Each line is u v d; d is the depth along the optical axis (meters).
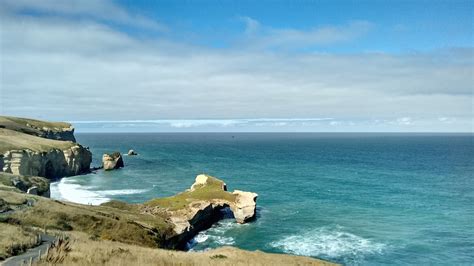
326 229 60.22
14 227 31.92
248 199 64.75
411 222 64.31
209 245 53.44
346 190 95.56
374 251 50.22
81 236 34.41
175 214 56.75
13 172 89.12
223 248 39.75
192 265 25.83
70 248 25.64
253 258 35.59
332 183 107.19
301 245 52.72
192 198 64.25
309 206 76.75
